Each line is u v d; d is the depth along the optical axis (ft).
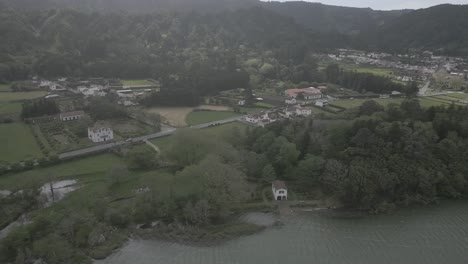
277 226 393.29
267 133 530.68
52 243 325.42
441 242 365.81
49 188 454.40
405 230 387.34
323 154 483.51
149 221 392.88
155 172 446.19
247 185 457.27
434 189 449.48
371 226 395.34
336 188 437.99
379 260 339.98
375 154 458.91
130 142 606.55
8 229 368.07
